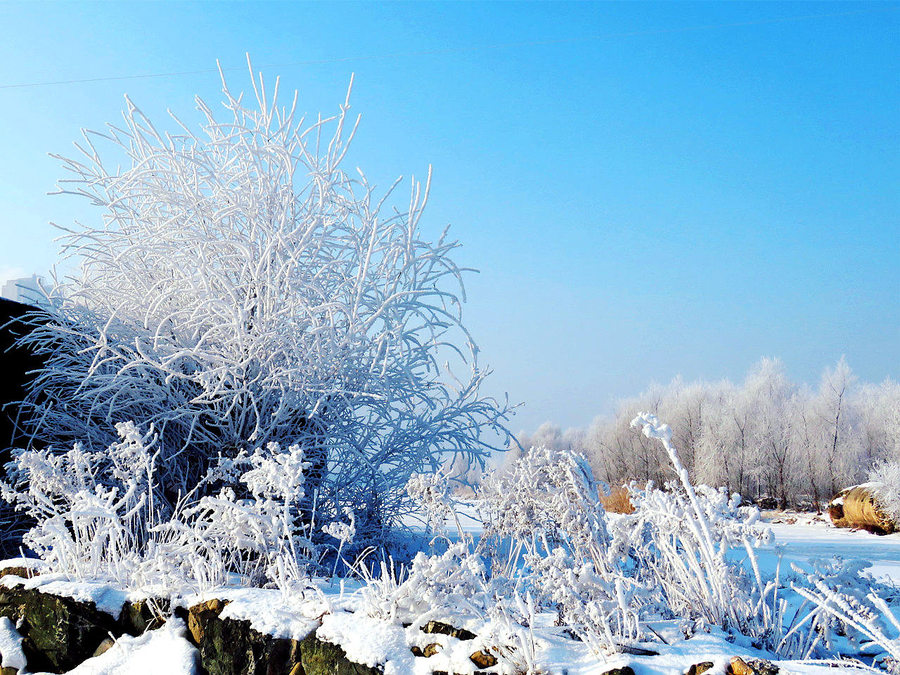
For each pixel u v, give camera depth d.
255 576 4.10
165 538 4.71
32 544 4.45
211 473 4.88
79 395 6.04
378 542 6.05
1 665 3.87
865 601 3.12
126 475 4.55
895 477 19.81
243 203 6.24
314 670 3.08
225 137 6.38
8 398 6.29
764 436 35.31
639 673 2.53
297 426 6.09
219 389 5.56
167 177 6.45
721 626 3.12
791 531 20.45
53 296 6.59
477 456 6.58
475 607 3.10
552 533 4.14
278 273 5.85
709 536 3.24
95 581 4.09
